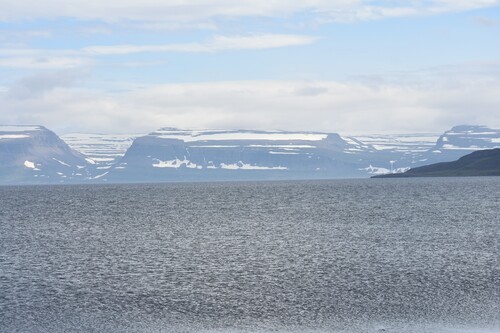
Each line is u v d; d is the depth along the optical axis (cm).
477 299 5641
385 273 7012
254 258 8344
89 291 6241
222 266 7694
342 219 14262
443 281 6475
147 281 6750
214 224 13625
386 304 5516
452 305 5438
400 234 10931
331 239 10375
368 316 5141
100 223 14350
